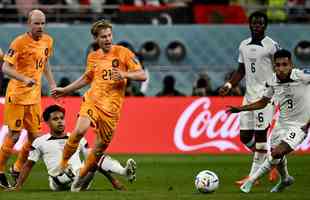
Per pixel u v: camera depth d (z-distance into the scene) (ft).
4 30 247.50
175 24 262.88
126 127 225.35
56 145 143.95
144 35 251.39
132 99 226.58
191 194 133.59
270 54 159.63
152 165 195.11
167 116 226.38
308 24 267.80
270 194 133.59
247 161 204.54
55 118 143.95
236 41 253.24
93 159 139.95
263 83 160.15
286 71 137.80
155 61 250.78
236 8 269.85
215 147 224.94
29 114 155.22
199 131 225.76
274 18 280.92
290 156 215.51
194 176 172.14
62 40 248.11
